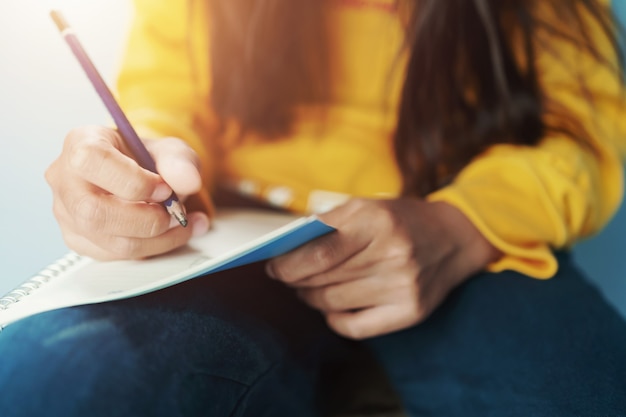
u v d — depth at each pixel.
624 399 0.48
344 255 0.53
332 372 0.66
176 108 0.76
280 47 0.73
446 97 0.71
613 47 0.74
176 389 0.39
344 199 0.72
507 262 0.62
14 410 0.36
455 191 0.62
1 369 0.38
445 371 0.59
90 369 0.38
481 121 0.71
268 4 0.71
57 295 0.45
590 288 0.61
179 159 0.52
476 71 0.70
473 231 0.60
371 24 0.73
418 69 0.70
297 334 0.56
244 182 0.75
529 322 0.56
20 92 0.86
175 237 0.51
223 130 0.77
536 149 0.67
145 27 0.77
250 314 0.51
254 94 0.74
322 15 0.72
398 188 0.74
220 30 0.73
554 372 0.51
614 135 0.73
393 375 0.63
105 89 0.51
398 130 0.72
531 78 0.70
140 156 0.51
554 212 0.62
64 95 0.87
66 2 0.85
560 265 0.65
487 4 0.68
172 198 0.49
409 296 0.55
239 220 0.62
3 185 0.88
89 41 0.86
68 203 0.49
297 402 0.54
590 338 0.54
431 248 0.56
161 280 0.42
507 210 0.61
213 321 0.46
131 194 0.47
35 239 0.89
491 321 0.58
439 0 0.68
